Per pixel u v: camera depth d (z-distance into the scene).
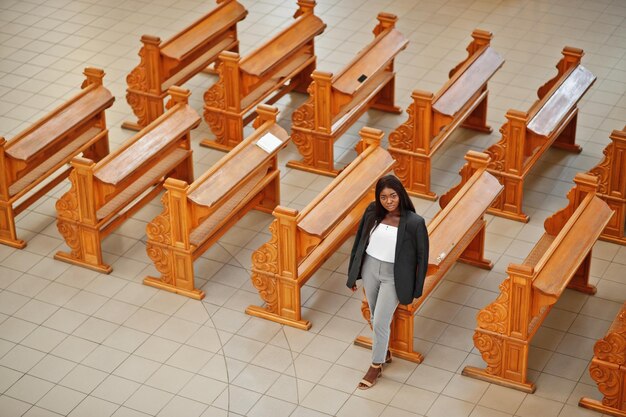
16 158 10.07
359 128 12.59
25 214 10.90
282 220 8.89
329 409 8.45
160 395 8.61
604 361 8.21
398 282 8.29
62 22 15.12
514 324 8.40
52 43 14.51
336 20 15.24
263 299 9.42
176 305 9.62
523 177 10.70
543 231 10.69
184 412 8.43
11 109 12.86
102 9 15.53
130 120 12.65
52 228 10.70
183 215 9.34
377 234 8.34
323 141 11.47
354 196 9.52
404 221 8.20
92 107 11.04
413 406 8.47
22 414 8.41
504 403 8.48
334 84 11.24
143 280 9.89
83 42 14.55
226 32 13.47
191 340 9.21
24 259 10.23
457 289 9.83
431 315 9.50
